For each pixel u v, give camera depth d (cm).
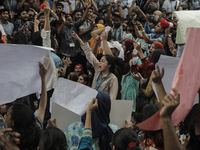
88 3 543
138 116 267
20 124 169
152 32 657
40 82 183
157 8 820
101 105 221
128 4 792
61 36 534
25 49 163
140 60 445
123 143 181
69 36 533
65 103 193
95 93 188
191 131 150
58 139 159
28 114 172
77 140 204
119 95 376
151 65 390
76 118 228
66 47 531
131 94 424
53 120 227
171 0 811
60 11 582
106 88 326
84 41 555
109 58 330
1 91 170
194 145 147
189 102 123
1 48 157
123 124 245
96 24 573
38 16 533
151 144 171
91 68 484
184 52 117
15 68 169
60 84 192
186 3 866
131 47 460
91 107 185
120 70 375
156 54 336
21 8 610
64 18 550
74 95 191
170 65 156
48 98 338
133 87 425
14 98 175
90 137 177
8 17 569
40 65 176
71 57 537
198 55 118
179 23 247
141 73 404
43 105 198
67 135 207
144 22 689
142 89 347
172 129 119
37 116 196
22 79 175
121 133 184
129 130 186
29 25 536
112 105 244
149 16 704
